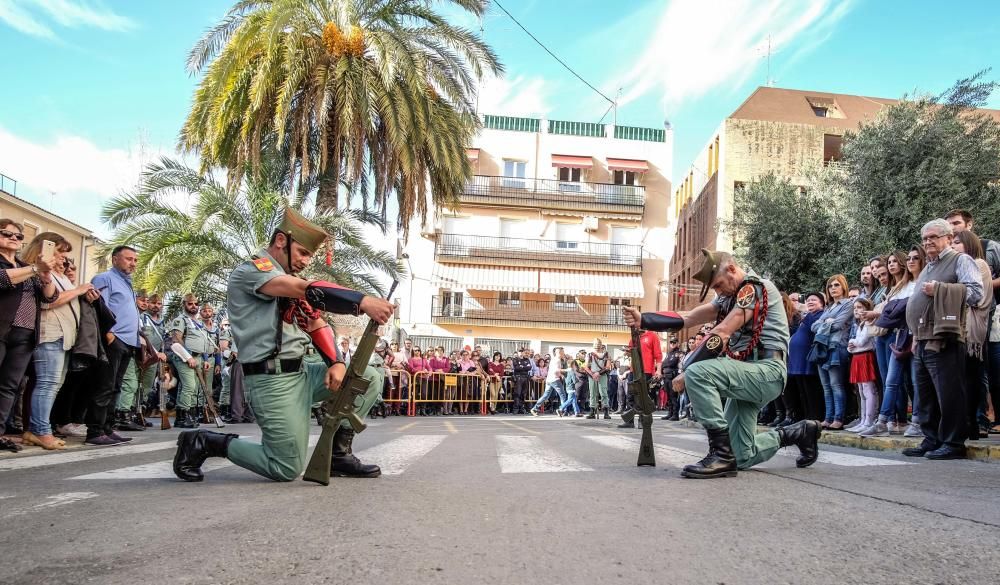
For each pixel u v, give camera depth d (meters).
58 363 6.48
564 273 38.72
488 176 39.09
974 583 2.12
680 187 43.91
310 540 2.54
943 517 3.11
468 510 3.15
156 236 16.28
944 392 5.79
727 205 29.41
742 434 4.62
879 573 2.21
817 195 21.64
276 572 2.14
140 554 2.34
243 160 16.06
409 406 19.59
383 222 19.38
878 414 8.19
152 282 15.79
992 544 2.60
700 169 36.38
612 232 39.62
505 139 39.56
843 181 18.98
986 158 17.19
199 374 10.11
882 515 3.14
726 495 3.65
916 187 17.08
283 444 3.91
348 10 16.03
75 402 7.84
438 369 21.08
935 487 4.05
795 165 29.59
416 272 38.47
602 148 39.94
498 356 23.11
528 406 23.33
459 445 6.93
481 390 21.86
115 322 7.29
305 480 3.91
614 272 38.91
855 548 2.52
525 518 2.98
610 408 21.92
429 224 38.50
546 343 38.66
